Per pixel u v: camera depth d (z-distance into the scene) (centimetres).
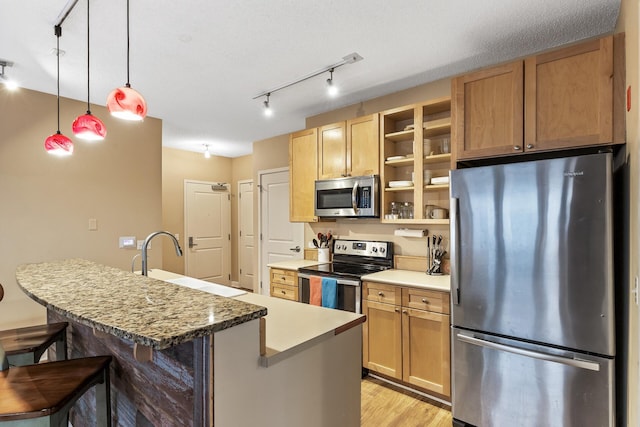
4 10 186
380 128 304
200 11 192
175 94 320
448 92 288
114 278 163
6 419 103
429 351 238
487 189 194
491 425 194
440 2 186
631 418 147
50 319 223
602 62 177
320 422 140
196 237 579
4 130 280
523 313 181
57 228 304
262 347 116
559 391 172
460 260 204
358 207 309
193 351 104
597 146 179
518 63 202
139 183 359
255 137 489
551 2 186
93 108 329
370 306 270
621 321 169
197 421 101
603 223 160
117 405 151
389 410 231
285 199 474
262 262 507
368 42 229
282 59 253
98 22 200
